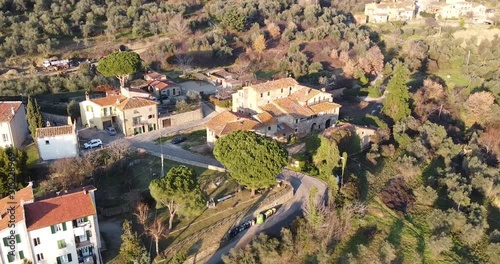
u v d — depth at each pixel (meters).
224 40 148.12
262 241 62.69
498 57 143.75
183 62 135.00
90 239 59.50
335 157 79.69
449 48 152.00
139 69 119.19
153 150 89.12
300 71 134.00
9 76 114.75
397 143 98.44
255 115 96.62
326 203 73.31
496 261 66.38
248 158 69.31
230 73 133.12
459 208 76.81
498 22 173.38
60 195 61.75
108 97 99.81
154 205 70.81
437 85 120.69
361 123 101.44
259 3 176.50
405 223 73.94
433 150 96.06
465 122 113.50
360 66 137.38
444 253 68.25
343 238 69.19
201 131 100.38
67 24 140.62
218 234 65.69
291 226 66.75
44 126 88.88
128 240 59.81
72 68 124.12
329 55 149.12
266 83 104.50
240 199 73.56
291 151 91.12
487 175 85.12
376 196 80.00
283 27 164.88
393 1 198.50
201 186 75.62
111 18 146.50
